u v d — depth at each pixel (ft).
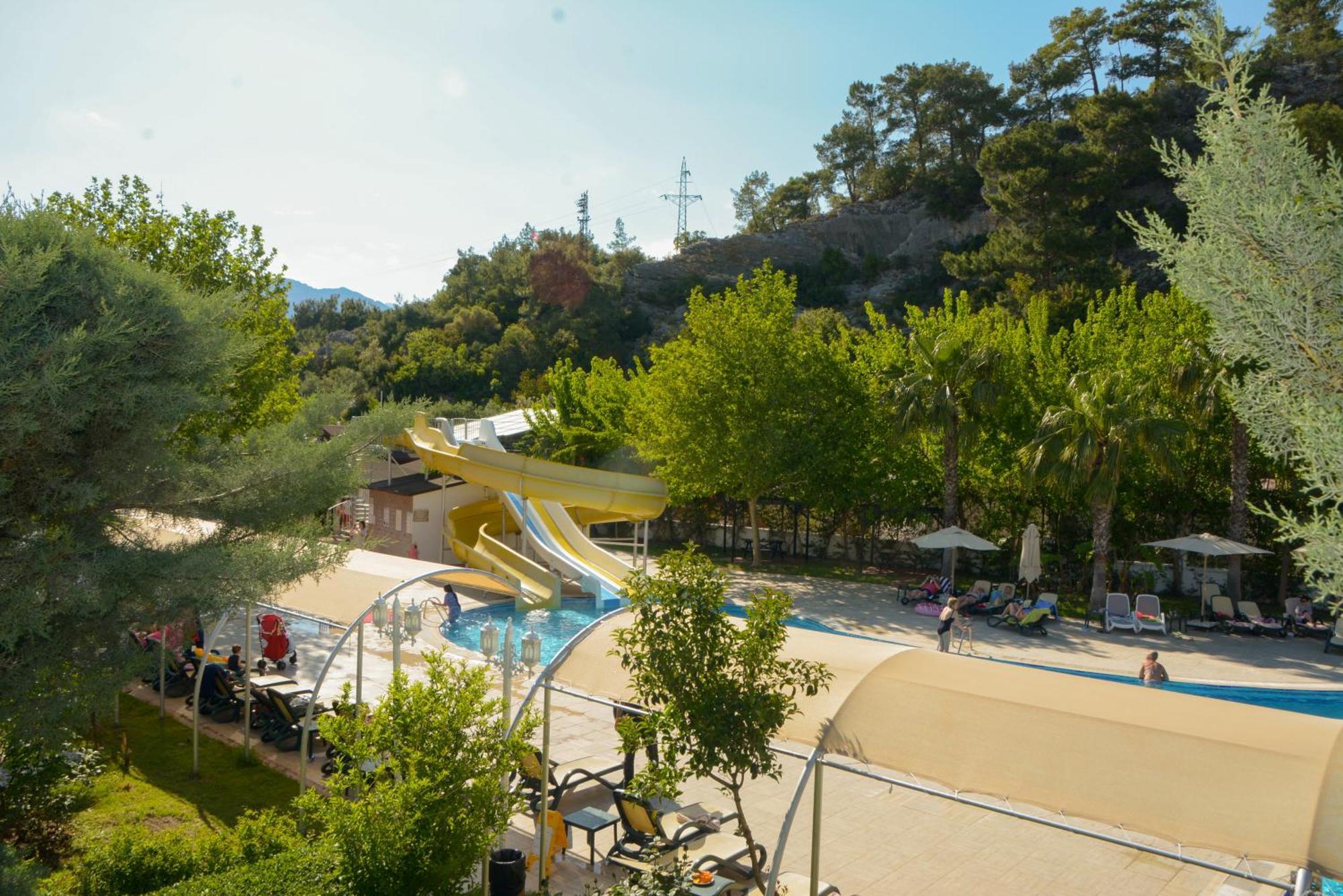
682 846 34.88
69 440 32.58
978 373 104.01
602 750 49.78
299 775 46.19
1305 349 22.65
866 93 423.23
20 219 32.60
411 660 70.44
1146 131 249.34
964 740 28.27
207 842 32.58
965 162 354.74
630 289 394.32
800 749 50.42
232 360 40.40
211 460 41.34
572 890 35.47
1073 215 240.73
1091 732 27.09
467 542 128.26
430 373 329.52
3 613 29.53
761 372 115.96
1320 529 21.59
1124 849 39.78
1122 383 91.30
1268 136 22.62
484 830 29.14
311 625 83.10
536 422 154.40
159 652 44.45
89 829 39.96
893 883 36.40
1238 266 22.89
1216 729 26.27
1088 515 108.27
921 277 314.55
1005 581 115.75
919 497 116.88
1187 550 89.10
